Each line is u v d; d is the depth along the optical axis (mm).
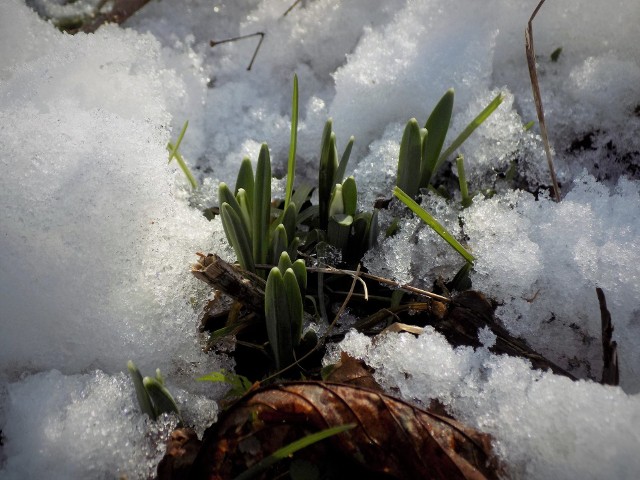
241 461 145
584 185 213
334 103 247
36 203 181
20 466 149
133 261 181
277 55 272
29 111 199
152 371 174
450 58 236
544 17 238
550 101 233
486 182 226
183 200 223
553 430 144
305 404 147
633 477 134
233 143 256
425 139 197
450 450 142
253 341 189
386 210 211
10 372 171
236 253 187
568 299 185
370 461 144
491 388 158
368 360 170
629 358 173
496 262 190
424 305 187
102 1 269
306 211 217
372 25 270
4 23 243
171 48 278
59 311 173
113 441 151
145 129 203
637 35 233
